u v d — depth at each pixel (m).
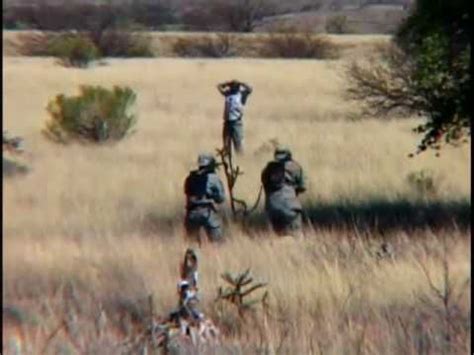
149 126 136.88
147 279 49.34
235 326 38.53
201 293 45.91
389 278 48.53
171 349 33.09
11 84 191.25
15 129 130.50
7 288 42.25
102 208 75.00
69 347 33.44
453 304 39.03
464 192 80.06
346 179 87.31
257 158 106.62
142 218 72.38
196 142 122.19
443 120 68.44
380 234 63.72
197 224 62.75
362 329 37.75
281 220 64.88
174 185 87.81
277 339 36.78
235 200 70.00
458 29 66.75
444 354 35.53
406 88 137.12
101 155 108.19
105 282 47.75
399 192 79.62
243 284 41.50
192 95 185.50
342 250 57.91
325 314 40.91
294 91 188.62
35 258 50.44
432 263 52.53
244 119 145.38
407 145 110.81
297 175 66.12
